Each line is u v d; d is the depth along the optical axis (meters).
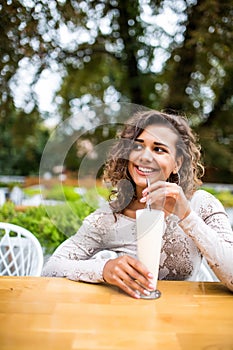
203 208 1.23
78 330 0.75
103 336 0.73
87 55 4.58
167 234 1.16
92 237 1.10
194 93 4.62
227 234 1.12
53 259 1.18
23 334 0.73
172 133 0.90
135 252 1.11
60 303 0.91
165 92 5.05
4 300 0.92
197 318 0.82
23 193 4.13
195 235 1.06
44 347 0.68
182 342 0.70
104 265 1.05
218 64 4.38
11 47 3.10
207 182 4.28
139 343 0.70
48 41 3.32
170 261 1.20
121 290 1.01
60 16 3.10
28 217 2.46
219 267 1.02
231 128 4.92
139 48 4.75
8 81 3.64
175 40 4.25
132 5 4.17
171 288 1.04
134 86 5.09
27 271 1.52
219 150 4.52
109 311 0.86
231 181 4.45
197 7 3.52
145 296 0.95
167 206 1.06
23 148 6.31
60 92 5.08
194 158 1.17
